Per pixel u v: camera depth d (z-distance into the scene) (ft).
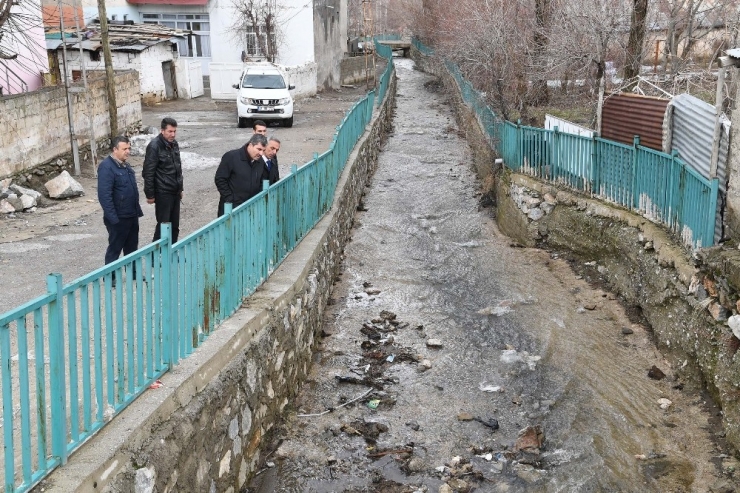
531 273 37.37
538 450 21.06
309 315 26.40
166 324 15.49
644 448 21.12
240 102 72.64
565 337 29.12
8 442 10.89
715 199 24.22
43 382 11.44
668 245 28.30
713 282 23.49
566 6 60.08
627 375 25.80
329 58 116.47
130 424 13.37
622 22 56.54
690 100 30.94
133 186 24.36
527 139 45.19
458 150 73.20
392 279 36.60
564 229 39.73
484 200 52.75
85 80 50.49
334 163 40.04
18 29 47.39
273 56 106.63
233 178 26.20
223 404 17.03
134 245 25.20
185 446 14.84
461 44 84.64
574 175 39.99
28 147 41.52
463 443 21.56
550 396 24.35
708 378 23.03
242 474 18.45
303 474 19.54
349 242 42.55
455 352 27.89
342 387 25.04
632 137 37.91
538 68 65.98
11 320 10.78
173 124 25.75
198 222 35.60
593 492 19.06
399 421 22.75
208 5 106.73
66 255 29.27
